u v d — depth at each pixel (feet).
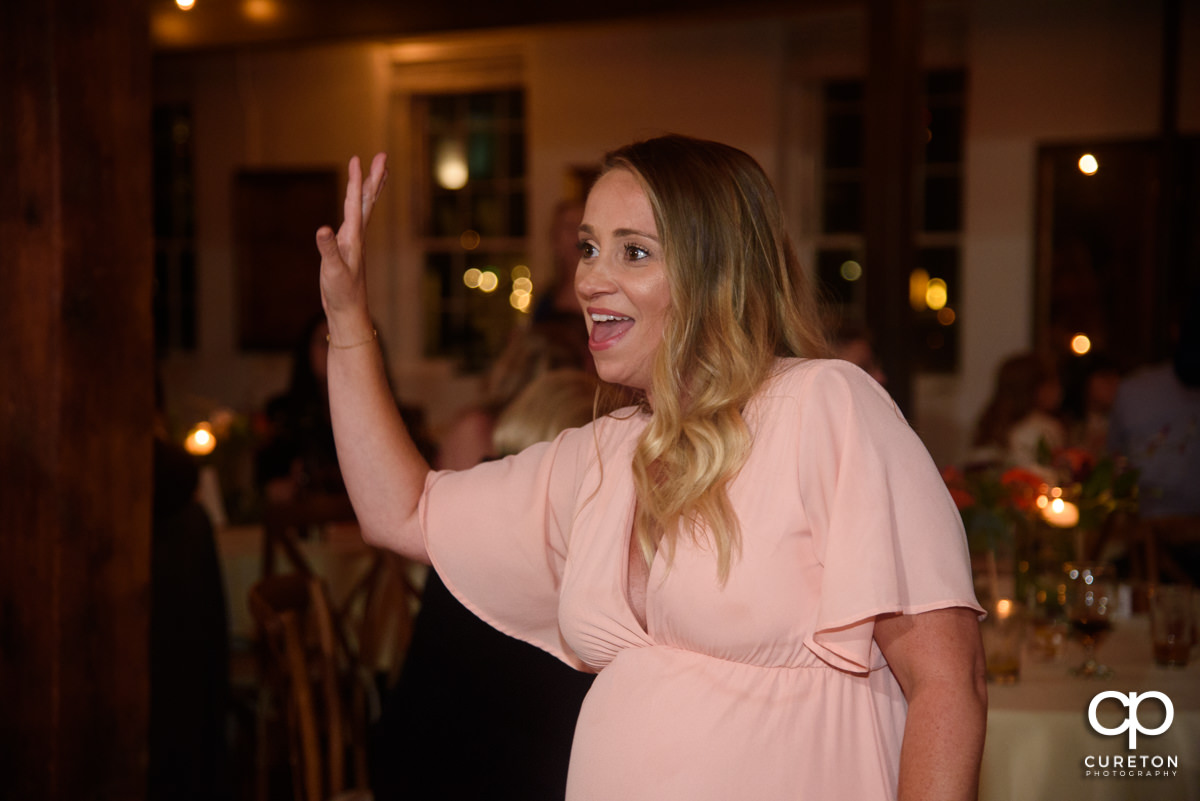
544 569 4.52
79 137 6.34
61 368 6.26
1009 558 9.12
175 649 9.00
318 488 13.91
